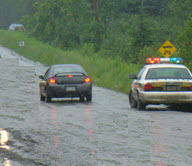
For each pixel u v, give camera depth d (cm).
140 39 9850
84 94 4334
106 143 2184
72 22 14862
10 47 13438
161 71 3681
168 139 2291
